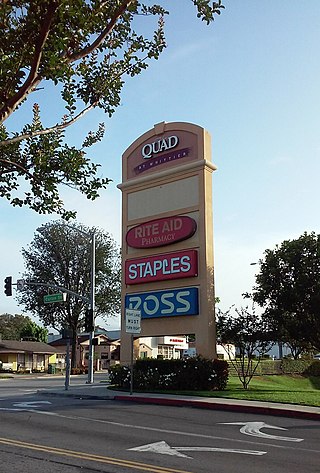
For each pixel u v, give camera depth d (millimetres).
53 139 7809
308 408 15398
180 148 24594
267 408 15461
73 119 7945
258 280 24656
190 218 23312
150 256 24531
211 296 22578
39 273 54656
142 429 12320
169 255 23672
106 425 12945
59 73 6867
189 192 23859
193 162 23797
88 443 10508
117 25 8031
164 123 25375
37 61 6633
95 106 8203
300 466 8547
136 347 24953
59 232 55000
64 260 55094
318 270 23672
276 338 23078
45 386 29609
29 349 61656
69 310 54719
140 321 22109
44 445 10281
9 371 57500
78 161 7797
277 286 24094
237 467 8445
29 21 6637
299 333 23531
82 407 16891
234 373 29953
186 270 22906
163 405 17656
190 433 11758
